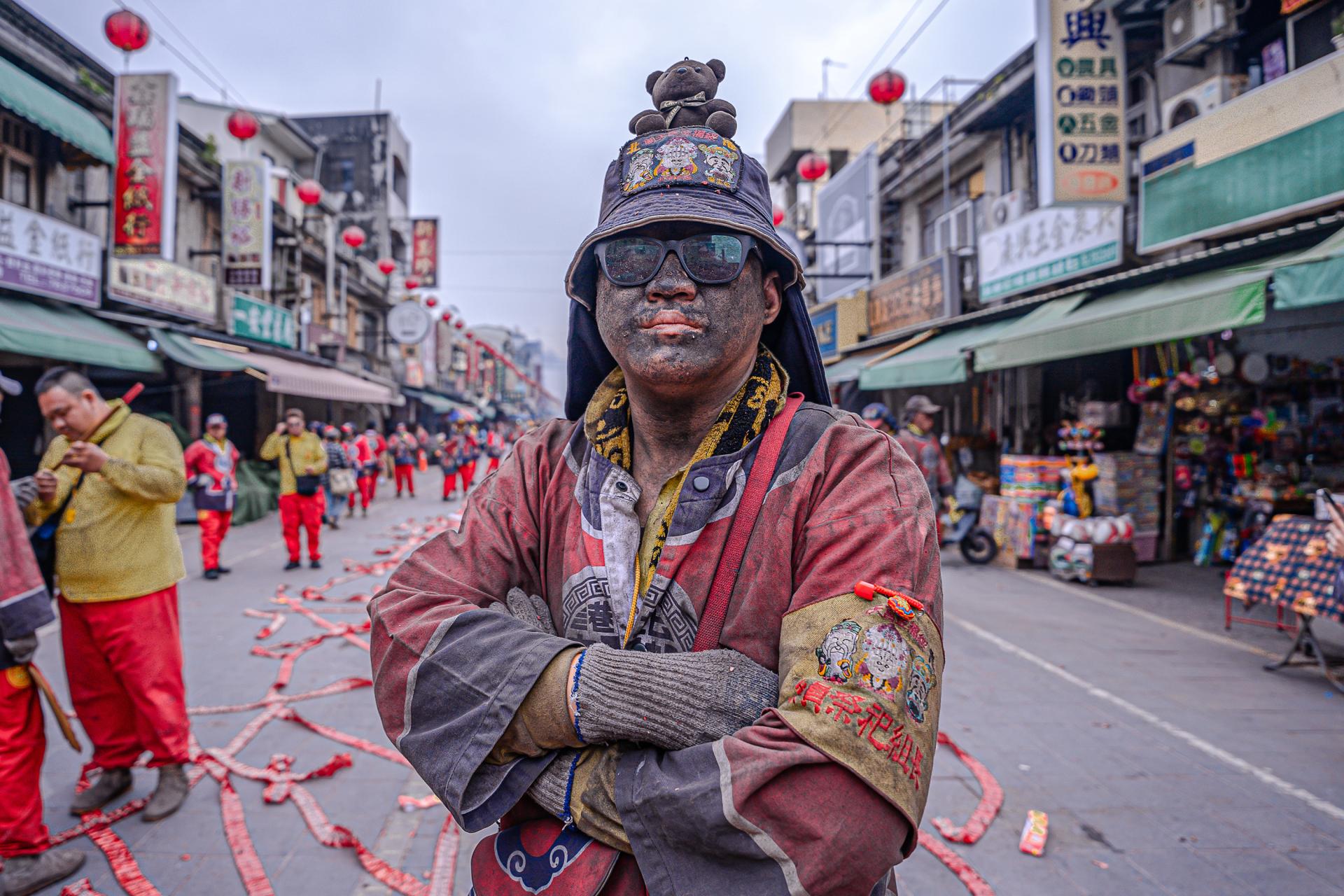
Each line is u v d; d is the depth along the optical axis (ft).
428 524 39.55
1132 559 22.81
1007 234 29.14
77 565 8.78
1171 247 21.52
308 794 9.79
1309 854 8.52
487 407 143.84
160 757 9.31
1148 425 26.27
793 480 2.93
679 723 2.57
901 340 37.60
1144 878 8.10
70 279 28.89
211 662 15.46
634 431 3.40
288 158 66.13
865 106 65.05
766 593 2.80
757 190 3.23
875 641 2.46
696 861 2.39
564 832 2.75
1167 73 24.34
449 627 2.94
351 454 42.68
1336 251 14.56
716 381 3.07
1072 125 22.67
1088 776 10.41
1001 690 13.83
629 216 2.93
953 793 9.96
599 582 3.05
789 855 2.26
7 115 29.04
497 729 2.72
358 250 79.97
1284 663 14.87
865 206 42.98
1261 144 18.74
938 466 23.76
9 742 7.79
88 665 9.29
